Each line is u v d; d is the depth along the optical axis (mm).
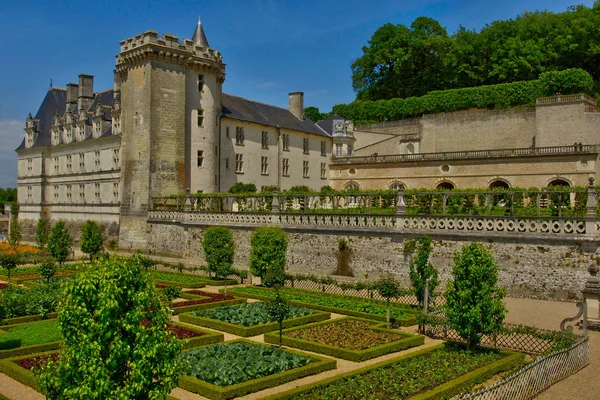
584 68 71875
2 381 14477
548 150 53719
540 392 13898
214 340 18328
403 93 84062
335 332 19297
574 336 16953
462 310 16609
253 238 29938
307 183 63094
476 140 63906
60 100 66375
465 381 13773
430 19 84500
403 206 30156
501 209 34000
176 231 42750
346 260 31750
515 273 26625
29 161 64375
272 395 12680
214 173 50625
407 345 18000
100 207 52500
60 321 9469
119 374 9430
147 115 46125
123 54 47781
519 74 73000
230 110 54531
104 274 9461
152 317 9852
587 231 24953
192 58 48406
